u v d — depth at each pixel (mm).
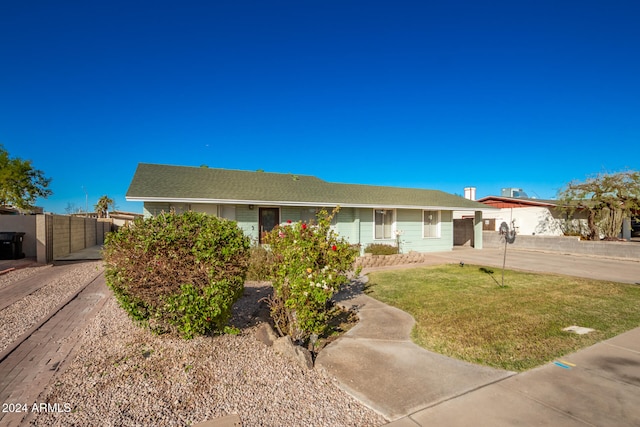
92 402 3143
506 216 22969
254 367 3869
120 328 5109
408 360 4168
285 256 4977
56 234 14227
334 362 4117
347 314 6348
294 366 3934
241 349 4332
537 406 3129
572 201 18859
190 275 4152
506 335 4977
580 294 7586
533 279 9492
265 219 13945
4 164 26594
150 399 3199
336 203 13977
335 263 5223
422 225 17156
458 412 3047
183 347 4336
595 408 3090
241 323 5461
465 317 5883
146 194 11227
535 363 4039
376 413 3053
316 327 4715
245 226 13336
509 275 10180
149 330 4871
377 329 5359
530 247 18375
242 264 4625
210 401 3199
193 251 4176
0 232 14312
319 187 16547
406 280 9469
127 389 3365
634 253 14188
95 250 17953
